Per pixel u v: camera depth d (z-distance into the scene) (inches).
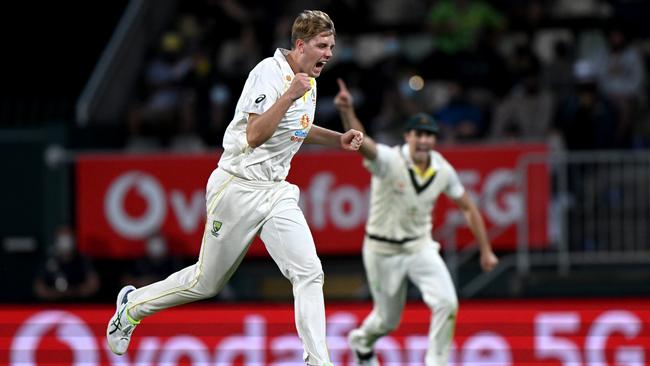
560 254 1744.6
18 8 2449.6
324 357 893.8
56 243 1852.9
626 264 1728.6
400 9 2313.0
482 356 1606.8
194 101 2092.8
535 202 1728.6
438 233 1759.4
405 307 1615.4
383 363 1612.9
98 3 2502.5
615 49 2043.6
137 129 2066.9
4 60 2409.0
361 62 2198.6
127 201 1820.9
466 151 1738.4
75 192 1879.9
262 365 1630.2
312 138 967.6
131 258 1819.6
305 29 892.0
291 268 907.4
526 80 1973.4
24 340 1664.6
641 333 1592.0
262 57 2165.4
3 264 1889.8
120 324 964.0
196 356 1638.8
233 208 906.1
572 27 2214.6
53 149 1897.1
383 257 1333.7
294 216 912.9
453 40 2166.6
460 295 1755.7
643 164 1723.7
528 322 1605.6
